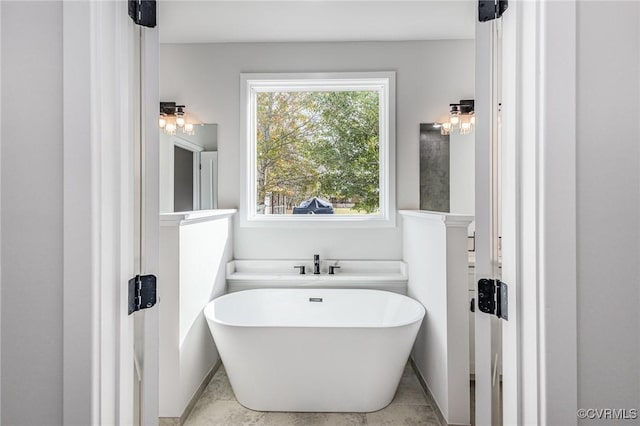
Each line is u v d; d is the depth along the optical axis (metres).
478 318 0.97
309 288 2.91
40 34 0.80
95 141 0.79
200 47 3.05
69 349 0.79
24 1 0.80
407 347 2.14
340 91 3.18
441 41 3.00
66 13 0.79
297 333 2.06
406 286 2.90
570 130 0.75
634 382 0.75
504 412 0.88
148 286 0.98
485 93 0.96
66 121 0.79
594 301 0.76
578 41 0.76
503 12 0.90
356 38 2.95
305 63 3.03
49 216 0.80
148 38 1.00
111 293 0.85
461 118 2.95
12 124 0.80
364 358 2.07
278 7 2.48
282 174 3.20
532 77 0.78
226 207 3.07
